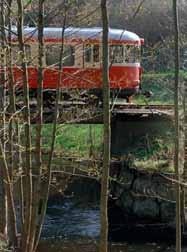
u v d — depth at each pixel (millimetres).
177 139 13719
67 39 23047
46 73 23750
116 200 22672
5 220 14047
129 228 21312
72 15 15164
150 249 19453
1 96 13414
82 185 25875
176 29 13359
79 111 22562
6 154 14492
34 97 23969
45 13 16000
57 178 23312
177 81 13570
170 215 21062
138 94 29438
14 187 19250
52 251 19000
